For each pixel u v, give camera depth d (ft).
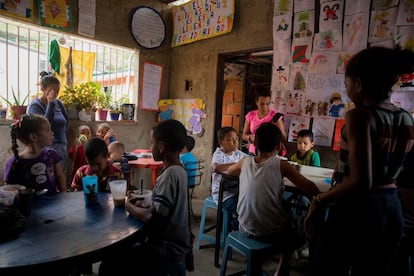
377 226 3.71
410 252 4.74
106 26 12.33
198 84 13.66
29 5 10.16
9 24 10.35
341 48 9.41
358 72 3.76
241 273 6.82
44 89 9.38
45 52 11.48
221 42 12.66
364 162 3.48
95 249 3.34
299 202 7.45
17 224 3.72
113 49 13.35
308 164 9.13
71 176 11.51
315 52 9.91
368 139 3.53
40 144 5.90
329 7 9.56
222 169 7.30
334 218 4.00
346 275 4.03
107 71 13.34
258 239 5.89
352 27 9.16
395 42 8.38
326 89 9.75
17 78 10.80
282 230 5.83
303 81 10.23
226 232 7.97
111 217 4.32
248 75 15.76
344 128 3.93
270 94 11.11
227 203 7.76
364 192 3.58
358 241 3.79
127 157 10.20
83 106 11.64
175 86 14.66
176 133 4.66
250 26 11.69
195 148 13.87
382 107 3.75
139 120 13.92
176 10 14.10
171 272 4.42
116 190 4.70
